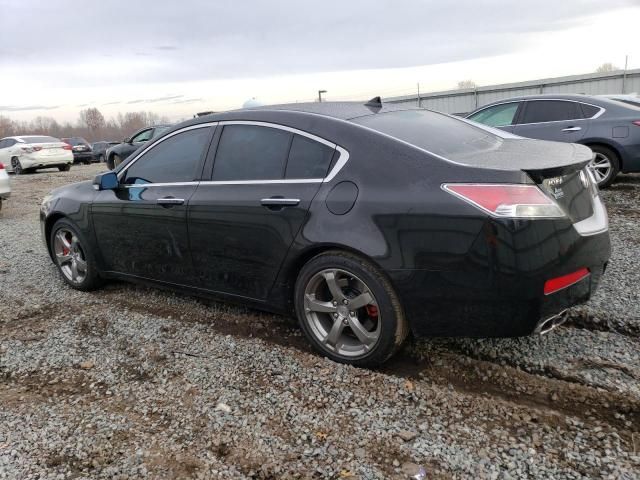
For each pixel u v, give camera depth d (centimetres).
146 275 421
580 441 238
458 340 340
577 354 312
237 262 351
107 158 1734
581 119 791
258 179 341
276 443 247
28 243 699
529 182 261
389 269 281
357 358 309
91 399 295
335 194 303
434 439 245
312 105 360
